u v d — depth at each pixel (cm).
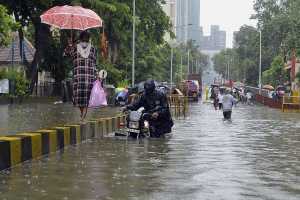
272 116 3275
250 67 9556
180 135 1778
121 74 4241
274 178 920
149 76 5962
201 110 4019
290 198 761
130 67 5128
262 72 9144
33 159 1130
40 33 3434
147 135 1697
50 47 3653
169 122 1738
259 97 6438
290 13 6425
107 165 1047
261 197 765
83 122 1603
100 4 3475
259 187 838
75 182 862
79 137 1509
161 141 1564
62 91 3522
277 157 1205
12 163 1030
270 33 7600
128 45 5059
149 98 1709
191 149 1345
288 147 1424
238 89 6538
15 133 1206
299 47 5578
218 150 1327
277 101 4819
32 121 1582
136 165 1050
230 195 774
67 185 836
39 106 2545
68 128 1405
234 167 1038
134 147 1391
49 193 778
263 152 1299
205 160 1133
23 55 3641
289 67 6825
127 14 3975
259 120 2792
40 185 835
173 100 3244
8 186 826
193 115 3244
